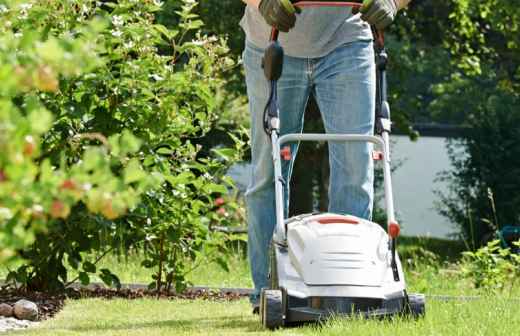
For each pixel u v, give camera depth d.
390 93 35.09
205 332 8.76
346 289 8.58
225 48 13.48
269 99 9.66
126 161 11.32
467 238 38.03
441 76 62.75
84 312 10.81
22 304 10.15
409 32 35.94
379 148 9.98
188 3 12.89
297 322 8.91
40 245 12.09
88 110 11.72
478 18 37.03
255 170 10.62
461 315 9.55
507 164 37.72
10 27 10.28
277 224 9.07
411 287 16.12
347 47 10.19
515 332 8.48
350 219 9.15
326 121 10.38
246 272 17.73
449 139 41.47
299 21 10.08
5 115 4.18
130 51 12.50
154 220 12.80
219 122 30.59
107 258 18.02
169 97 12.30
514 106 39.75
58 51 4.34
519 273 15.76
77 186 4.44
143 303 11.80
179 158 13.41
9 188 4.33
